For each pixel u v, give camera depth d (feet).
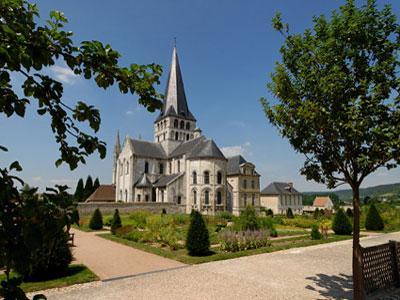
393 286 31.71
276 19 25.94
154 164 204.33
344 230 85.46
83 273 37.76
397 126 20.86
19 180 6.97
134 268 41.75
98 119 10.27
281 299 28.17
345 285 33.01
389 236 82.28
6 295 6.44
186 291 30.81
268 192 260.21
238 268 41.50
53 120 9.46
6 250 6.25
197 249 50.21
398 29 21.85
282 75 25.63
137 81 10.51
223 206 174.50
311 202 388.98
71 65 9.17
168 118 219.00
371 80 22.22
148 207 160.66
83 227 104.37
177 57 237.25
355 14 22.39
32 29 8.07
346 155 23.11
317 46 24.29
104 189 218.18
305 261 46.60
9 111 8.34
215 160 176.55
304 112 22.84
